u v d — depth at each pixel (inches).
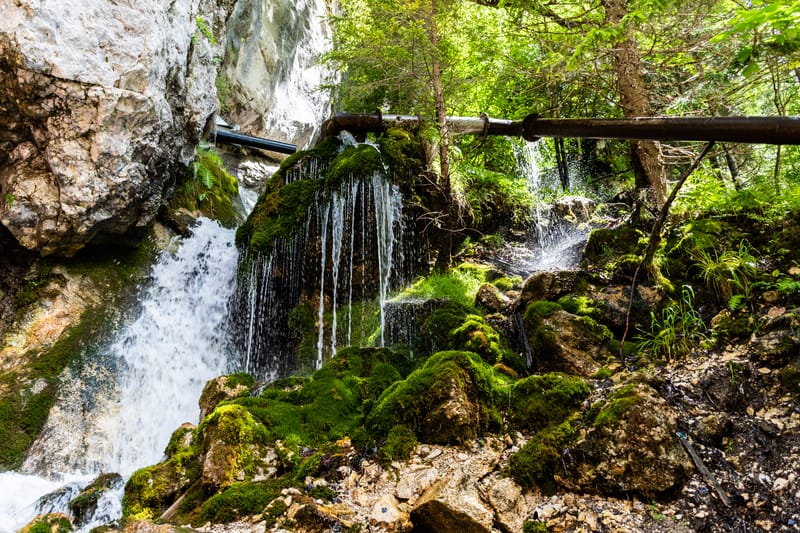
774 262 167.2
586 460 119.1
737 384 132.3
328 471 132.3
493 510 112.7
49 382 200.8
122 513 130.5
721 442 119.3
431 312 220.5
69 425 193.8
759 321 147.6
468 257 289.9
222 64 385.4
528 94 316.5
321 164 271.3
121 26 211.5
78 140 206.5
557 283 203.6
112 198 220.1
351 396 162.4
